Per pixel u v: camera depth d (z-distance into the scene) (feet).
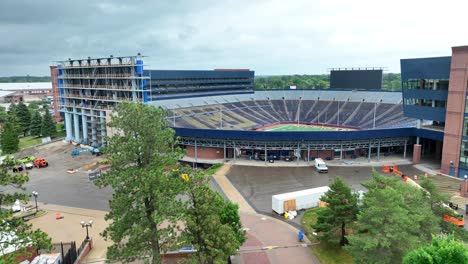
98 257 146.10
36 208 196.65
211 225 109.50
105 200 216.54
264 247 152.76
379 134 290.15
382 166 279.90
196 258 110.01
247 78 561.43
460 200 204.23
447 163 251.60
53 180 263.08
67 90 426.92
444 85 259.19
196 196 112.37
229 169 274.98
